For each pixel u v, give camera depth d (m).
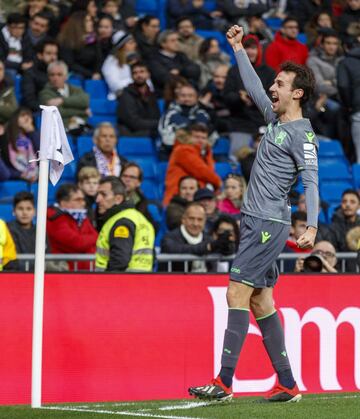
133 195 28.73
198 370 20.81
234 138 36.97
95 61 38.59
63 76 35.25
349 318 22.20
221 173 35.97
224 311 21.08
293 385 17.81
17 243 25.44
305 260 24.52
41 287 17.59
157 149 36.16
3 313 19.41
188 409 16.77
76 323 19.92
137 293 20.45
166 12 42.44
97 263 22.56
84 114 35.62
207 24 42.62
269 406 17.02
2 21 38.88
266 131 17.23
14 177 32.53
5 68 36.59
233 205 31.28
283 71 17.12
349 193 29.56
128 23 39.91
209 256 24.95
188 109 35.84
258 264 16.98
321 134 39.69
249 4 43.16
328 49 40.41
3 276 19.48
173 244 25.27
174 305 20.72
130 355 20.30
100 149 32.09
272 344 17.80
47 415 16.09
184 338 20.73
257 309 17.77
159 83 38.53
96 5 39.62
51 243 25.44
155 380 20.44
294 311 21.67
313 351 21.78
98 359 20.03
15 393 19.33
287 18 40.06
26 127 32.66
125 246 22.08
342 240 29.42
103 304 20.17
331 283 22.08
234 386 21.06
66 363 19.77
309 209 16.70
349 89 38.91
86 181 28.78
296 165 16.98
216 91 37.88
